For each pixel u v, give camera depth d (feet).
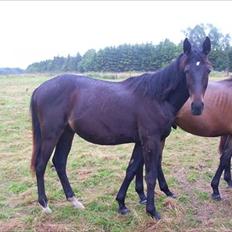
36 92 14.35
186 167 20.27
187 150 24.30
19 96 54.08
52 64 222.48
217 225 13.65
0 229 12.85
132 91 13.67
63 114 13.97
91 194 16.14
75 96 13.92
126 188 14.25
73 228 13.01
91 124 13.73
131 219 13.87
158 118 13.21
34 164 14.43
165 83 13.15
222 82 16.90
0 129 29.89
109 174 18.52
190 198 16.14
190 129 16.97
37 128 14.43
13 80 101.30
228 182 17.72
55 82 14.21
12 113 37.65
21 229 12.91
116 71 149.48
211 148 24.89
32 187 16.76
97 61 159.74
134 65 148.36
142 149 13.69
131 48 152.87
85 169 19.45
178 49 128.98
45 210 14.14
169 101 13.43
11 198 15.62
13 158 21.42
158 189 16.89
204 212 14.89
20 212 14.34
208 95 16.30
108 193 16.17
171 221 13.61
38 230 12.85
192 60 12.30
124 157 21.99
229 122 16.25
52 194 15.88
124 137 13.84
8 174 18.67
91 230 13.01
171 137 28.02
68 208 14.56
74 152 23.25
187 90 13.33
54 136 14.02
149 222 13.62
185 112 16.37
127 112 13.48
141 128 13.39
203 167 20.49
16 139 26.78
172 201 15.15
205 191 16.97
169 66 13.24
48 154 14.12
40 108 14.06
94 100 13.67
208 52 12.68
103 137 13.89
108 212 14.37
